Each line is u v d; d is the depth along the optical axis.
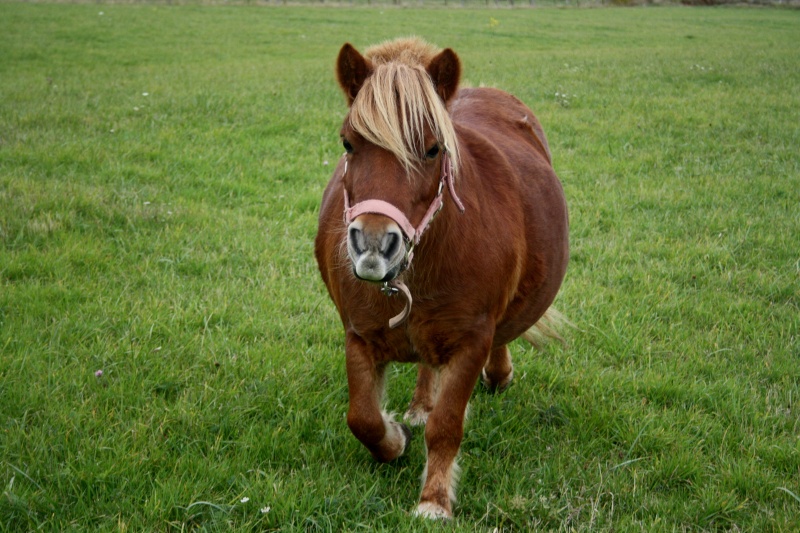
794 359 4.57
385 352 3.18
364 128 2.59
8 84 12.46
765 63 16.67
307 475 3.35
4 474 3.21
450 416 3.09
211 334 4.66
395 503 3.25
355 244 2.54
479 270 3.04
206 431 3.66
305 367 4.33
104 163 7.96
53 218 6.22
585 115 11.19
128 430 3.57
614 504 3.26
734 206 7.42
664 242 6.52
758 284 5.64
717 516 3.17
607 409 4.01
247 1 36.25
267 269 5.73
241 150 8.89
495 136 3.91
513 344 4.88
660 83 13.87
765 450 3.62
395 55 2.98
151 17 26.64
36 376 4.02
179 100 11.20
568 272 5.94
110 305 4.98
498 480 3.41
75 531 2.88
